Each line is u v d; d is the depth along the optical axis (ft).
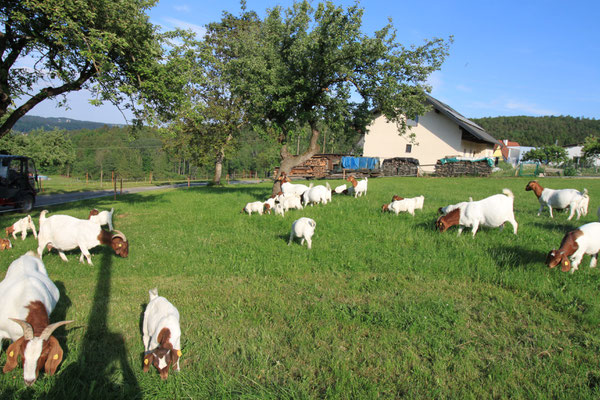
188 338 15.70
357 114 52.75
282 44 48.39
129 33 38.50
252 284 22.13
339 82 49.67
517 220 35.09
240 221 40.19
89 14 32.50
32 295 14.52
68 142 209.15
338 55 45.60
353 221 35.88
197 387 12.53
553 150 197.98
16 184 53.31
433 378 13.04
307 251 27.68
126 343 15.47
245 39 49.42
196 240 32.53
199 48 43.42
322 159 110.42
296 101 48.21
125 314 18.02
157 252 28.84
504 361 13.85
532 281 20.18
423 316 17.01
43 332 12.14
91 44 33.04
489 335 15.64
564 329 15.94
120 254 26.12
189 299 19.90
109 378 13.21
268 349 14.97
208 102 102.78
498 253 24.35
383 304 18.71
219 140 108.27
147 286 22.08
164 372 12.41
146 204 58.03
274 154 197.06
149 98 42.37
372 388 12.39
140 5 39.34
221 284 22.30
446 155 121.29
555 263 19.75
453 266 23.30
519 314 17.29
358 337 15.71
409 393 12.26
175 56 42.24
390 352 14.70
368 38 44.83
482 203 27.99
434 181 89.25
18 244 32.32
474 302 18.79
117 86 40.34
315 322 17.08
